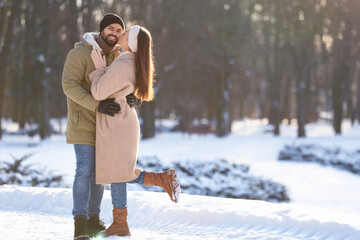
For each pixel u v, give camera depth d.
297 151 29.81
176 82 50.88
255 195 14.44
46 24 42.09
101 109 5.23
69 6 41.38
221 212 6.38
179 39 46.78
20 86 49.44
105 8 40.97
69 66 5.27
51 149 34.25
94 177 5.68
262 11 47.62
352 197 17.88
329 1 46.78
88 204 5.73
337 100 52.97
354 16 47.28
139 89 5.43
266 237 5.50
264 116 98.19
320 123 89.38
